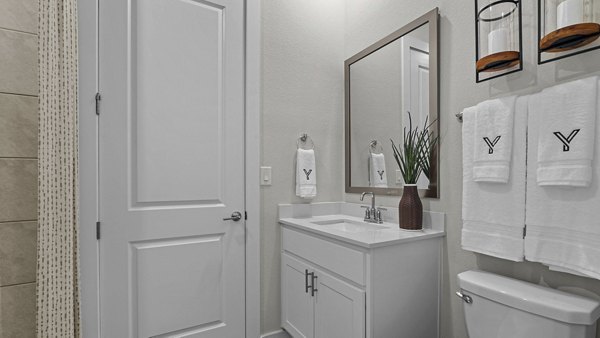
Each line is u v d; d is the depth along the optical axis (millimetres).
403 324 1391
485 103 1266
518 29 1196
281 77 2031
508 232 1185
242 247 1870
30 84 1336
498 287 1121
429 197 1585
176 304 1674
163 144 1647
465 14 1436
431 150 1569
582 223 986
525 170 1143
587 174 963
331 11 2230
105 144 1511
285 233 1948
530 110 1129
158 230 1635
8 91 1296
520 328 1040
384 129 1894
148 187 1609
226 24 1832
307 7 2137
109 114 1520
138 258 1582
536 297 1024
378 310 1317
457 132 1464
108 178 1517
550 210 1067
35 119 1345
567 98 1015
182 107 1697
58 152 1165
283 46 2041
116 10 1542
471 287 1194
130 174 1570
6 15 1298
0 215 1275
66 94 1216
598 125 959
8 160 1294
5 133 1289
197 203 1747
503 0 1193
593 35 956
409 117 1715
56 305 1137
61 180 1178
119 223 1539
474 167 1289
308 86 2125
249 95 1892
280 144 2021
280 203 2018
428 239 1471
